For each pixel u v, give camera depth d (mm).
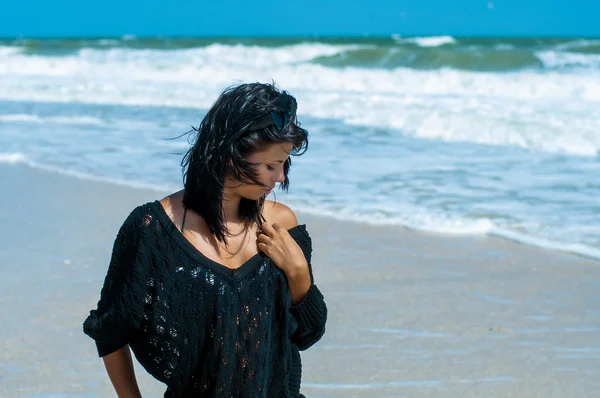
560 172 8961
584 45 25000
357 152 10289
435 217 6816
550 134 11273
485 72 19094
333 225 6621
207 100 16312
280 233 2111
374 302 4801
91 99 16750
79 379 3707
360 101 15156
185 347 2014
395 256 5742
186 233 2043
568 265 5516
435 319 4520
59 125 12922
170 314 2002
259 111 1963
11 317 4508
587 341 4211
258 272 2068
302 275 2109
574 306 4734
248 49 25391
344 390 3637
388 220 6742
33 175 8875
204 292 1999
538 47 25453
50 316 4527
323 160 9633
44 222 6773
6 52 28016
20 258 5695
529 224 6594
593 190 7941
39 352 4020
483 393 3605
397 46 27484
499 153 10328
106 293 2049
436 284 5133
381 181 8367
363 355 4031
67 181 8500
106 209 7227
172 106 15625
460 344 4168
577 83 17328
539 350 4094
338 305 4758
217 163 1976
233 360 2025
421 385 3684
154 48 28422
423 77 19344
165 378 2035
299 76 20875
